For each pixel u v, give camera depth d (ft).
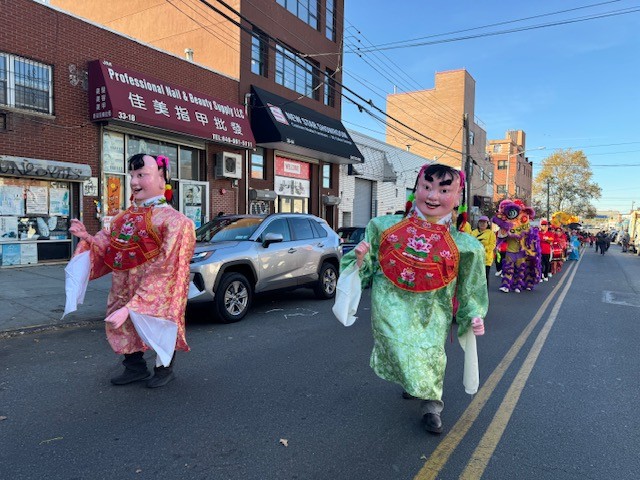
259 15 55.06
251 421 11.73
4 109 31.83
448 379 15.46
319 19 67.15
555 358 18.12
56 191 35.81
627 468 9.93
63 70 35.35
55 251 36.14
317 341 19.47
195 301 20.94
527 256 36.35
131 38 40.34
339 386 14.34
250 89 54.13
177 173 46.14
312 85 66.28
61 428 11.09
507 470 9.73
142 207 13.07
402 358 10.63
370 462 9.91
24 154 33.09
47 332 20.12
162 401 12.85
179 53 57.00
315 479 9.19
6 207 33.06
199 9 55.11
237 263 22.39
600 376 16.07
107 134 39.09
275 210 59.77
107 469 9.33
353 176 77.00
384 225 11.44
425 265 10.77
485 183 147.84
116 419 11.65
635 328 23.86
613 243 224.53
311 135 59.11
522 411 12.89
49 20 34.42
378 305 11.23
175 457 9.87
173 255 12.70
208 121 44.98
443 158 131.13
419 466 9.80
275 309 26.00
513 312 27.63
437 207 10.92
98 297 27.04
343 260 11.50
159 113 39.63
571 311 28.43
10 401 12.63
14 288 27.35
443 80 130.52
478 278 11.15
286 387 14.15
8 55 32.37
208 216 48.88
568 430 11.74
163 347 12.63
